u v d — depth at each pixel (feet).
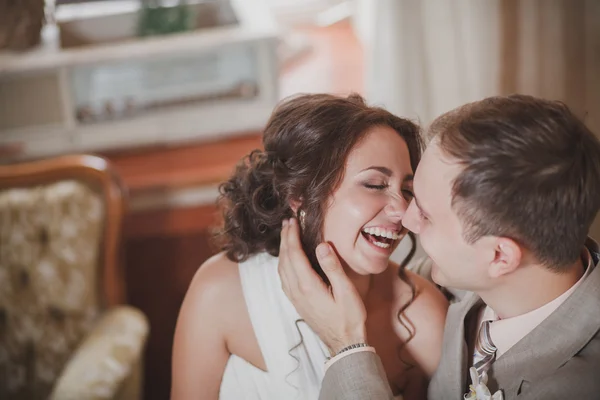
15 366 6.74
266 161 3.46
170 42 8.20
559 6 6.70
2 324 6.68
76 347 6.72
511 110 2.67
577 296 2.82
